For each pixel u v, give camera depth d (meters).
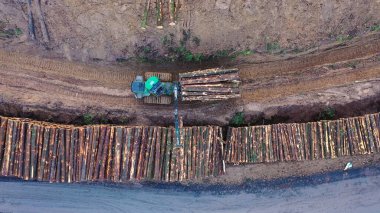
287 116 24.20
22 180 23.59
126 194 24.05
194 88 22.58
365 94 24.03
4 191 23.61
